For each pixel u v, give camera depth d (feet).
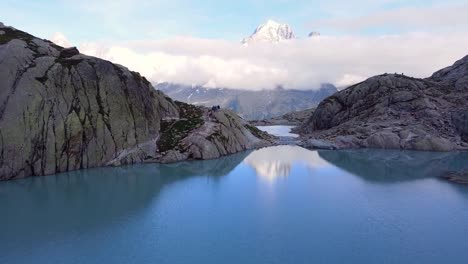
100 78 307.58
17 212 194.39
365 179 267.80
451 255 147.02
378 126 428.56
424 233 167.73
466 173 270.87
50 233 167.73
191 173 284.61
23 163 256.11
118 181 257.55
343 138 423.64
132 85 331.77
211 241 160.04
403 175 278.46
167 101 391.86
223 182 259.80
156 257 145.89
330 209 200.23
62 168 274.57
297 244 157.17
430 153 365.81
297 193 231.50
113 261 142.61
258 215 191.42
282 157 359.25
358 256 146.51
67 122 277.85
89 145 289.94
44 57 289.33
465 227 174.29
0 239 161.17
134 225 177.68
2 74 262.26
